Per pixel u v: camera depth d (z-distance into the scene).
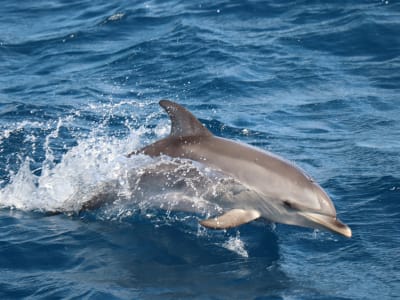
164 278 24.50
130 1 63.12
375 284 24.23
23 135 37.22
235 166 27.45
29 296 23.33
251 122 40.06
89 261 25.56
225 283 24.27
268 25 55.41
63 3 65.44
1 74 49.53
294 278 24.61
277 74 47.19
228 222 26.27
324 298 23.34
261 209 27.22
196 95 44.22
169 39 52.97
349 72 47.84
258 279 24.50
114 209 29.12
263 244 26.88
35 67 50.69
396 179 31.92
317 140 37.78
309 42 52.16
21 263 25.39
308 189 26.47
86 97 44.03
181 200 28.31
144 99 43.56
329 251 26.44
